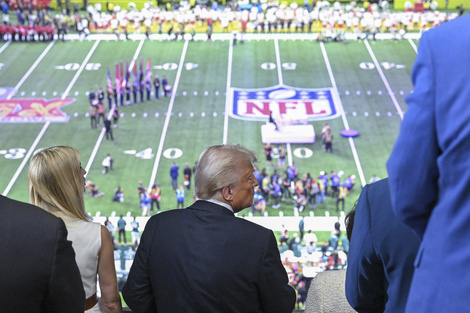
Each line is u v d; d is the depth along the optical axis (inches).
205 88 1680.6
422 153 62.3
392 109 1561.3
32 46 1919.3
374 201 91.4
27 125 1505.9
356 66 1792.6
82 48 1914.4
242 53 1891.0
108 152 1405.0
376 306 102.7
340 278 121.9
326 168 1347.2
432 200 64.4
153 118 1537.9
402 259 86.3
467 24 59.1
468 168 58.6
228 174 114.8
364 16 1966.0
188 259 109.8
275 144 1429.6
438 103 59.9
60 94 1644.9
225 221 112.3
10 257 71.3
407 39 1966.0
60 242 73.6
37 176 122.9
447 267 60.4
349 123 1504.7
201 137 1459.2
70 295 76.2
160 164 1364.4
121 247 1122.0
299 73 1758.1
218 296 108.4
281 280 111.2
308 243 1089.4
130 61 1840.6
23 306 72.3
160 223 115.0
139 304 118.7
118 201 1248.8
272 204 1238.3
